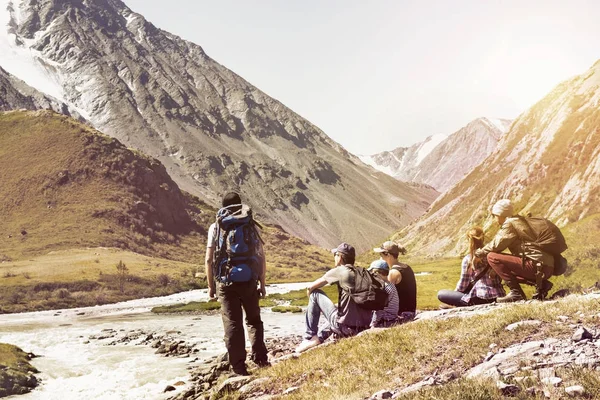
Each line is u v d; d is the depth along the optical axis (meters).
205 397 10.88
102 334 51.03
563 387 5.69
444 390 6.06
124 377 23.33
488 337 8.20
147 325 60.03
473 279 12.27
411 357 8.37
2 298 130.38
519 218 11.30
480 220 122.25
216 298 10.34
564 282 34.38
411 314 11.66
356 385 7.88
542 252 11.00
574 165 90.31
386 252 11.88
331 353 9.72
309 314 11.63
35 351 37.50
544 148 104.00
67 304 129.50
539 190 95.12
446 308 12.66
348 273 10.98
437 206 167.12
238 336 10.22
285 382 9.27
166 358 29.56
